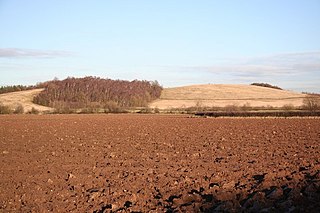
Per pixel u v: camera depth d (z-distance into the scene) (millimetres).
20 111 82625
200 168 18406
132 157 22156
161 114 74062
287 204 12125
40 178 17000
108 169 18703
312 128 38938
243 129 39000
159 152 23891
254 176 16406
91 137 33188
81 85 118562
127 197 13656
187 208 12352
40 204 13219
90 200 13469
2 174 17844
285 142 27656
